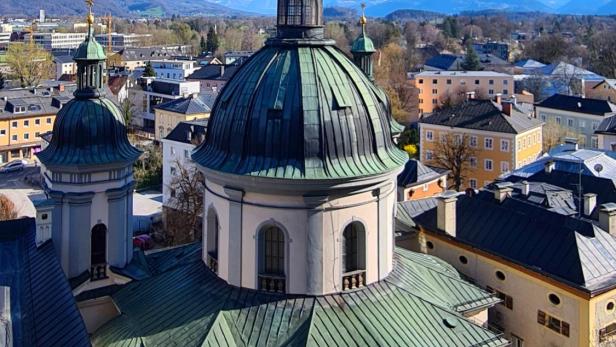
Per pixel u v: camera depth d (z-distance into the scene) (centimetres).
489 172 11969
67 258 4128
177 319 3378
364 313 3291
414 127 16300
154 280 3925
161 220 10662
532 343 4803
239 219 3350
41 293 3603
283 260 3347
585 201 5934
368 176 3253
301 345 3073
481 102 12619
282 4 3497
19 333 3266
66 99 16262
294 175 3158
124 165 4216
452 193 5472
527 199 6191
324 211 3266
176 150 10800
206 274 3650
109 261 4231
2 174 14338
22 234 4541
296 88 3288
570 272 4531
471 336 3394
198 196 8406
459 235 5338
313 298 3303
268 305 3294
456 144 12075
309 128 3222
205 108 14375
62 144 4122
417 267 4034
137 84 18712
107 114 4209
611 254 4716
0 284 3816
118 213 4234
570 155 8231
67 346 3061
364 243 3406
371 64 6450
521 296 4859
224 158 3356
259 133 3256
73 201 4084
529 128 12000
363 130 3366
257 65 3466
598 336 4450
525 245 4931
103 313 4188
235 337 3181
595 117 14525
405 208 5784
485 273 5128
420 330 3312
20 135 15450
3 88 19550
